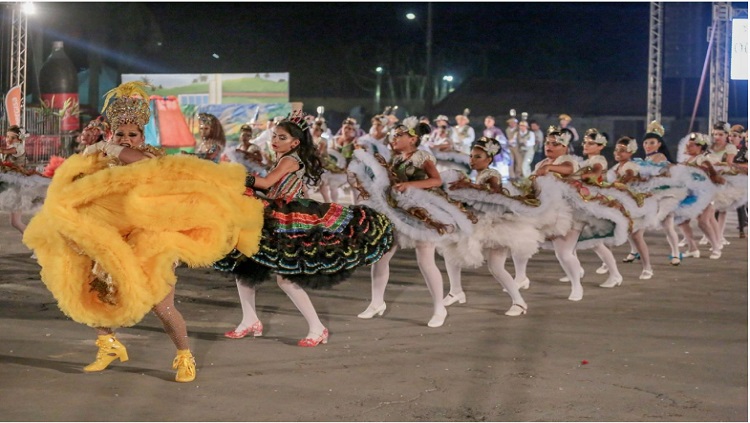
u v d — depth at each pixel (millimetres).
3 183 9461
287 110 22688
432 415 4445
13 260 9719
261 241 5430
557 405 4629
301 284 5613
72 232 4625
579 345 6000
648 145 10578
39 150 19328
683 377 5199
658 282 8852
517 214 6953
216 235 4867
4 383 4879
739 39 18328
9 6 17812
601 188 8539
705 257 10867
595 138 8672
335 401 4656
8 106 17625
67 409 4434
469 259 6871
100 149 4984
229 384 4949
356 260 5652
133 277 4676
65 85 22125
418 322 6754
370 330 6445
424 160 6594
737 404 4680
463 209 6680
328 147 15211
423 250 6578
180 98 23625
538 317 6996
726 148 11602
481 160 7156
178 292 7926
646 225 8898
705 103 30703
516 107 33656
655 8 19406
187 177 4867
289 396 4734
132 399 4629
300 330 6402
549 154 8133
